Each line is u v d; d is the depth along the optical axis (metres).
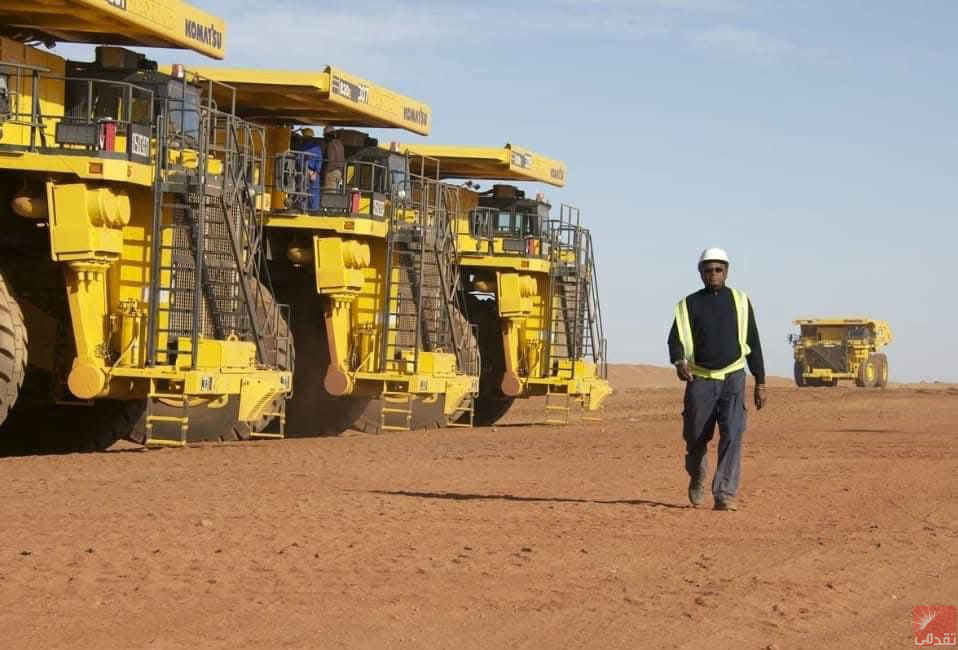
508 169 36.12
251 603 8.82
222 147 21.80
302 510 13.12
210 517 12.39
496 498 14.79
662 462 19.88
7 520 11.81
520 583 9.85
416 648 7.88
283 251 27.62
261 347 21.73
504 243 34.91
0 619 8.16
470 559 10.70
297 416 28.11
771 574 10.53
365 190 28.61
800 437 25.72
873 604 9.59
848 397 45.38
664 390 60.06
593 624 8.62
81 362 19.05
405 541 11.45
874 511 14.41
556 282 36.12
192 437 21.77
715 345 13.81
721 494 14.05
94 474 16.11
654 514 13.66
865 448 22.69
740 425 13.96
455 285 31.86
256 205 24.61
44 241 20.17
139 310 19.70
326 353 28.00
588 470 18.50
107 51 20.84
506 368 35.00
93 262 18.81
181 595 8.97
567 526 12.64
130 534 11.22
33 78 18.70
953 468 19.25
